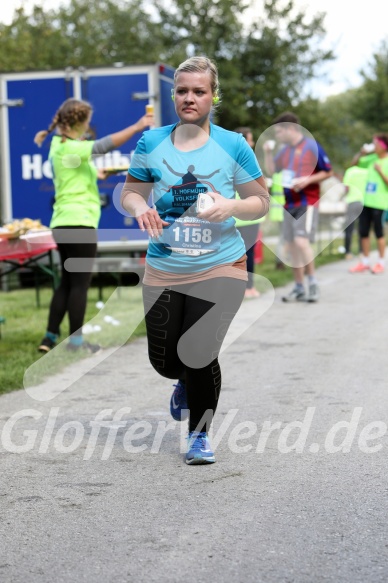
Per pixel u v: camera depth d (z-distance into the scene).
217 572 5.43
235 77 48.97
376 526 6.16
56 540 5.99
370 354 12.75
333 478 7.25
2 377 10.91
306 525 6.20
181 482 7.20
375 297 19.33
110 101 21.78
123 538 6.01
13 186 22.23
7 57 38.69
